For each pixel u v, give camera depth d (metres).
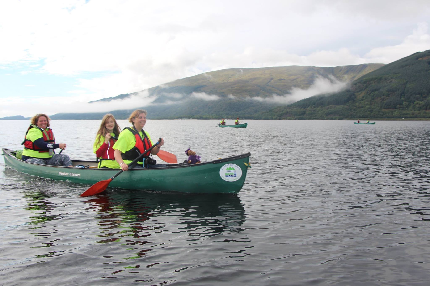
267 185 9.90
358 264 4.50
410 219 6.57
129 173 9.01
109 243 5.16
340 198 8.30
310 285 3.92
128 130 8.81
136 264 4.41
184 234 5.62
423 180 10.69
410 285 3.93
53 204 7.56
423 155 17.98
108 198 8.19
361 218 6.63
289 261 4.57
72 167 9.95
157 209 7.21
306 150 20.94
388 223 6.31
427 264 4.50
